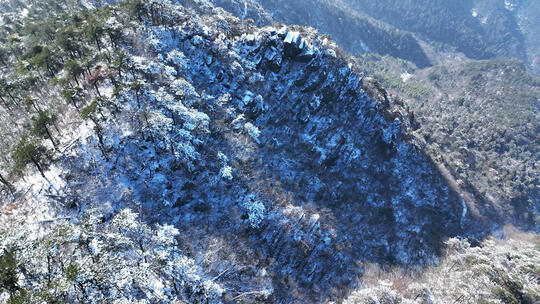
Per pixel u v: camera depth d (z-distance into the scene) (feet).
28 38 320.29
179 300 156.56
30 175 185.88
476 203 501.15
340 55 452.76
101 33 276.82
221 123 295.69
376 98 462.60
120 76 246.06
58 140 200.95
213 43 357.82
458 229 444.55
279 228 253.03
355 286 269.23
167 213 207.10
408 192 433.89
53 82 230.89
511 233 502.38
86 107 203.72
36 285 108.88
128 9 330.34
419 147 476.95
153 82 264.93
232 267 205.36
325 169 388.98
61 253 126.82
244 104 349.61
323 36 463.42
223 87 347.77
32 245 117.08
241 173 268.82
